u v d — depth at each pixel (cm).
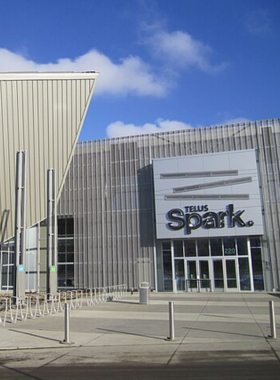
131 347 923
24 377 674
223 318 1391
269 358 779
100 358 816
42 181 2588
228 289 2820
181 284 2914
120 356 830
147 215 3086
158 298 2342
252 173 2872
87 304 2005
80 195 3269
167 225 2947
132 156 3209
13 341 1009
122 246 3098
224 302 2008
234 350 862
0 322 1331
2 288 2919
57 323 1336
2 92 2527
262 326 1194
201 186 2942
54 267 2262
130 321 1358
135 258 3048
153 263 2998
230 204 2864
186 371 692
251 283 2792
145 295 1989
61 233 3294
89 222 3206
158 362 767
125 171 3206
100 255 3133
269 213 2841
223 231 2841
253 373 667
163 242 3019
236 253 2856
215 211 2883
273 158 2908
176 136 3136
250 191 2850
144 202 3114
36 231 3216
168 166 3031
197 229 2888
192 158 2998
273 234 2806
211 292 2791
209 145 3048
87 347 934
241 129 3008
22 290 1995
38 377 671
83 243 3189
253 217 2809
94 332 1138
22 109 2562
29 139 2580
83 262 3159
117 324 1291
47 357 837
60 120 2616
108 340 1013
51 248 2291
